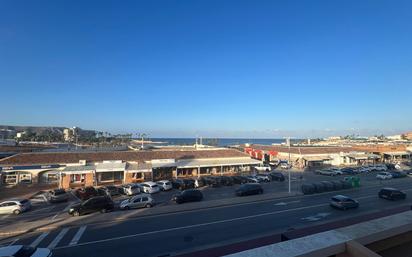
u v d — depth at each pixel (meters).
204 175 62.97
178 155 65.50
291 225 26.84
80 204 32.19
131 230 25.95
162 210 32.88
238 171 67.44
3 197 43.19
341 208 32.59
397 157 99.12
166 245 22.17
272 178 57.72
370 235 3.99
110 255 20.42
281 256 3.44
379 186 50.62
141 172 54.84
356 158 84.88
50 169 52.34
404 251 4.20
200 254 19.39
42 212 34.19
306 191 42.94
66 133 151.62
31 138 144.00
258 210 32.78
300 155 81.56
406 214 4.92
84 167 52.84
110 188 44.53
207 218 29.52
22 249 16.09
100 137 157.75
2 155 68.44
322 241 3.82
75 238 24.02
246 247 20.55
